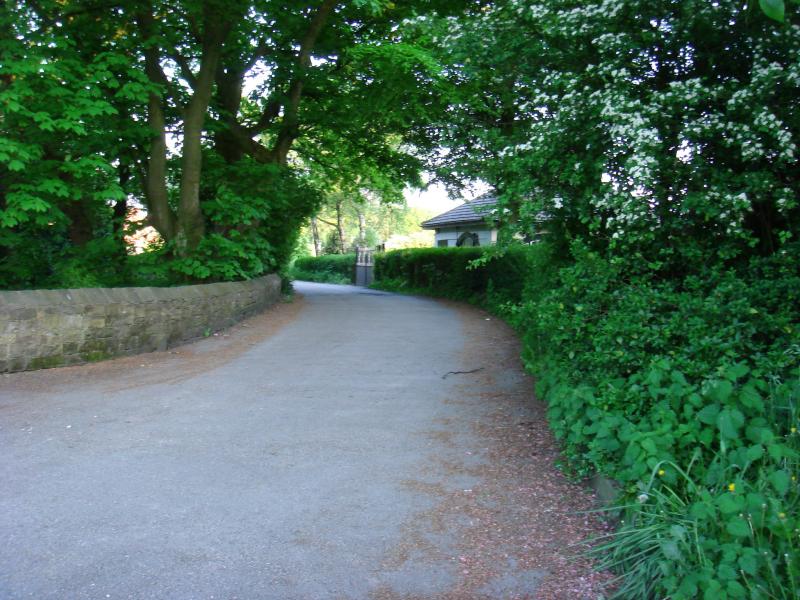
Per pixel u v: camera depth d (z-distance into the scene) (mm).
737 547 3098
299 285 30484
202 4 11734
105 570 3711
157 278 12828
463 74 8711
